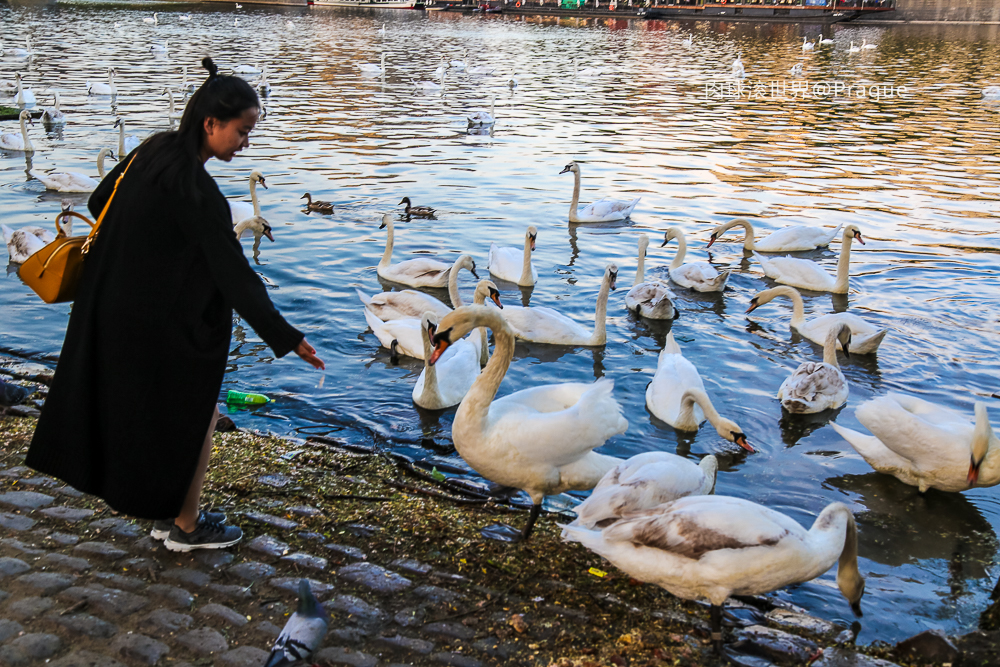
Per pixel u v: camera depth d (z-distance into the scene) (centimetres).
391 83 3953
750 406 966
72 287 440
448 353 1052
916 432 755
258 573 481
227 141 418
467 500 634
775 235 1619
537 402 660
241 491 596
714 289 1386
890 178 2209
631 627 464
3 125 2592
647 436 888
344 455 708
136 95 3259
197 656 408
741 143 2683
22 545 492
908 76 4525
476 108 3294
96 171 2052
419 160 2294
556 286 1410
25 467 590
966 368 1082
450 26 7950
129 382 427
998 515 745
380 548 530
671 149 2566
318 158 2259
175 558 491
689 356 1119
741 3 9438
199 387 439
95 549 492
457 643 435
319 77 4056
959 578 641
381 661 416
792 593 601
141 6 8712
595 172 2233
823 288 1395
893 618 575
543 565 534
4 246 1450
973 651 468
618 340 1178
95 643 413
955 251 1596
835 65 5056
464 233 1667
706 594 470
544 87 3991
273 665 344
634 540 487
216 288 438
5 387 730
